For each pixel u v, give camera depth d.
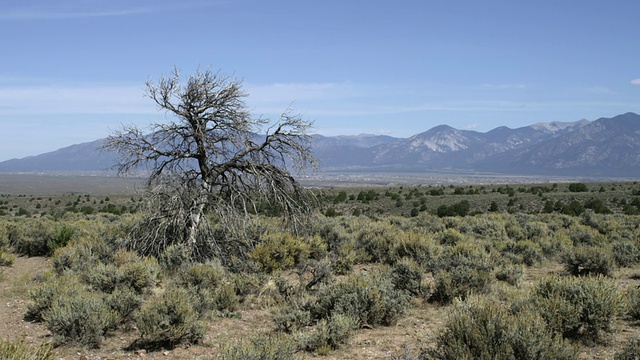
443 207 47.75
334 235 20.70
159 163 17.38
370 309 9.52
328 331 8.34
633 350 6.45
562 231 23.83
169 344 8.63
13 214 63.31
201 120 17.19
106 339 8.98
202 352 8.32
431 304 11.11
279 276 13.62
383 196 80.06
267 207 19.19
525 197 66.06
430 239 17.73
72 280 11.87
